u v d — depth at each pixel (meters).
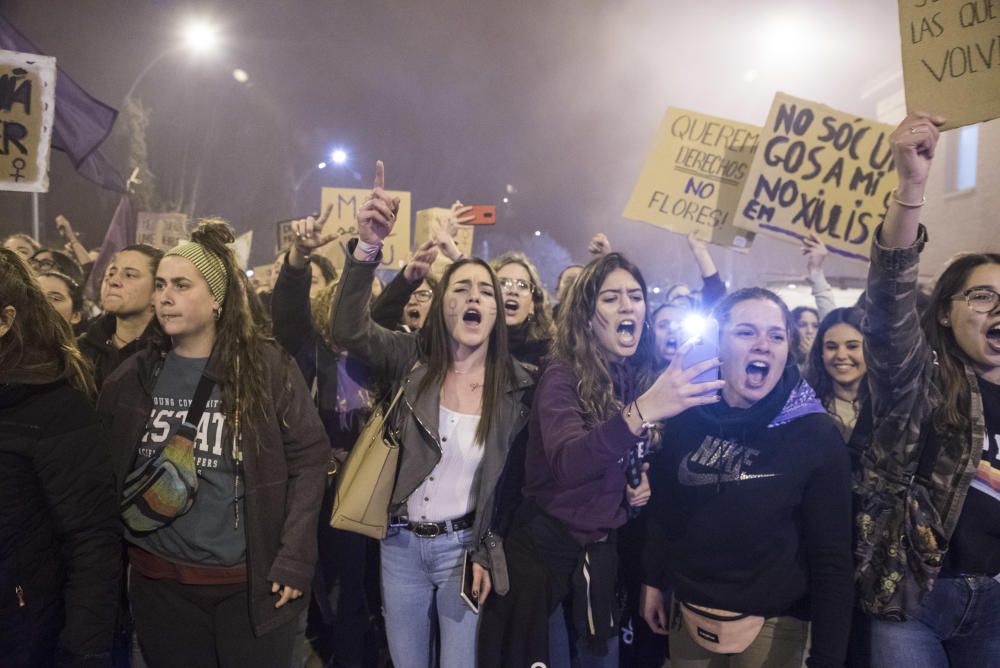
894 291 2.42
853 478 2.76
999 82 2.61
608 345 3.05
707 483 2.71
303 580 2.73
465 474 3.16
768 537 2.63
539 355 4.45
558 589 2.91
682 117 4.93
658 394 2.30
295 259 3.35
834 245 4.38
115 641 2.99
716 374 2.73
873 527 2.64
